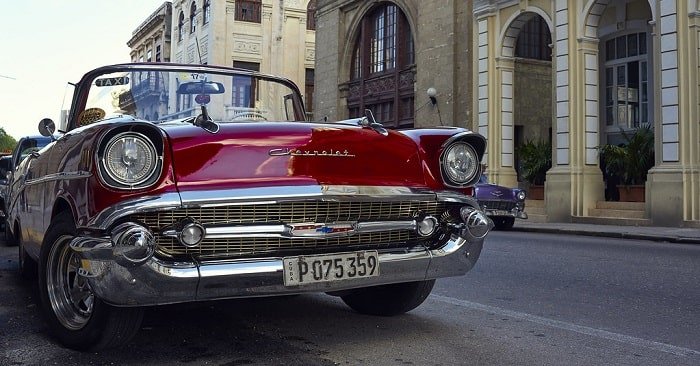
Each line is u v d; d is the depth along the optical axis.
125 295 3.13
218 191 3.24
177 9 42.03
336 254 3.51
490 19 20.03
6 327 4.41
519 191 15.32
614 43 19.12
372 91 26.52
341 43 28.42
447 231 3.94
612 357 3.85
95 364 3.54
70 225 3.52
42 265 3.82
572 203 16.95
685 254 9.56
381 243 3.74
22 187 5.39
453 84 21.67
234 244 3.33
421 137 4.02
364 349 3.91
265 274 3.30
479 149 4.09
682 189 14.34
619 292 6.10
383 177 3.72
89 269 3.16
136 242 3.02
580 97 17.08
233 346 3.94
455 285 6.39
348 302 4.92
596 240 12.53
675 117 14.59
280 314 4.84
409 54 24.73
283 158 3.45
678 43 14.54
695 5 14.39
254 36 36.47
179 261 3.21
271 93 5.28
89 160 3.25
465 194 4.04
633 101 18.48
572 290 6.18
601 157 17.23
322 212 3.49
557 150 17.58
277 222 3.37
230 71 5.18
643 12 18.02
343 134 3.70
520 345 4.08
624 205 16.19
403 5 24.50
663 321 4.86
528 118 22.58
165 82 4.95
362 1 26.92
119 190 3.14
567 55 17.27
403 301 4.53
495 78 19.98
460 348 3.98
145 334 4.20
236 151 3.39
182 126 3.47
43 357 3.66
